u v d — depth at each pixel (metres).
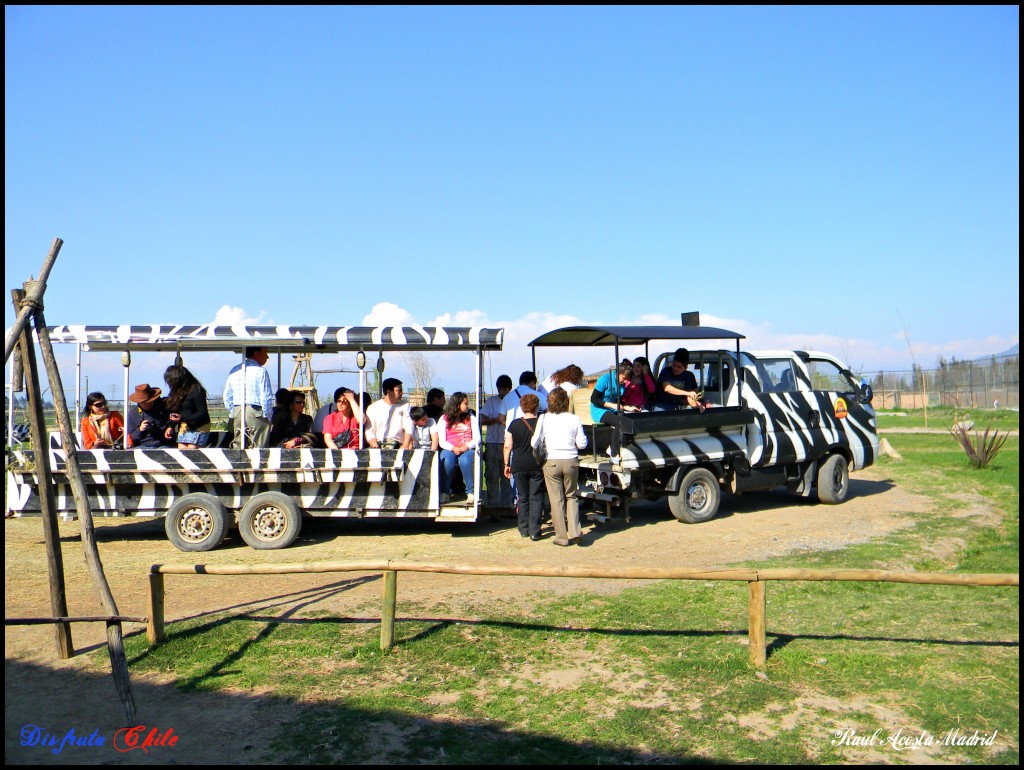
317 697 4.97
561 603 6.96
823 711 4.84
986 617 6.58
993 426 29.59
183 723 4.62
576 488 9.65
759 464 11.71
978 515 11.58
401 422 10.26
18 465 9.55
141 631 6.12
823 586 7.64
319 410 11.08
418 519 11.64
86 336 9.53
